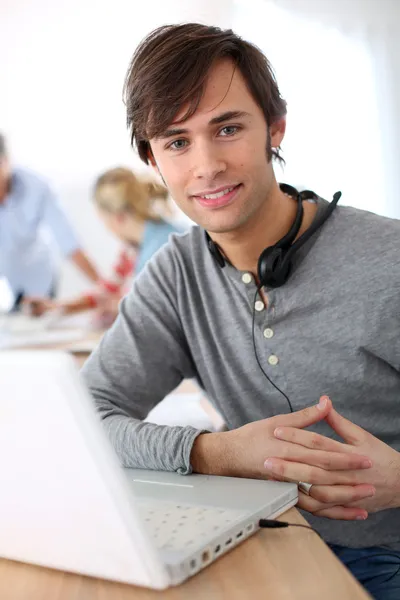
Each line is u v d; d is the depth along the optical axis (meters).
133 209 3.49
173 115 1.03
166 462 0.98
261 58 1.08
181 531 0.72
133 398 1.27
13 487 0.68
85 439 0.60
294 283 1.14
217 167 1.04
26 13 4.68
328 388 1.14
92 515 0.63
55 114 4.75
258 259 1.14
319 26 4.58
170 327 1.30
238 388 1.22
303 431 0.91
